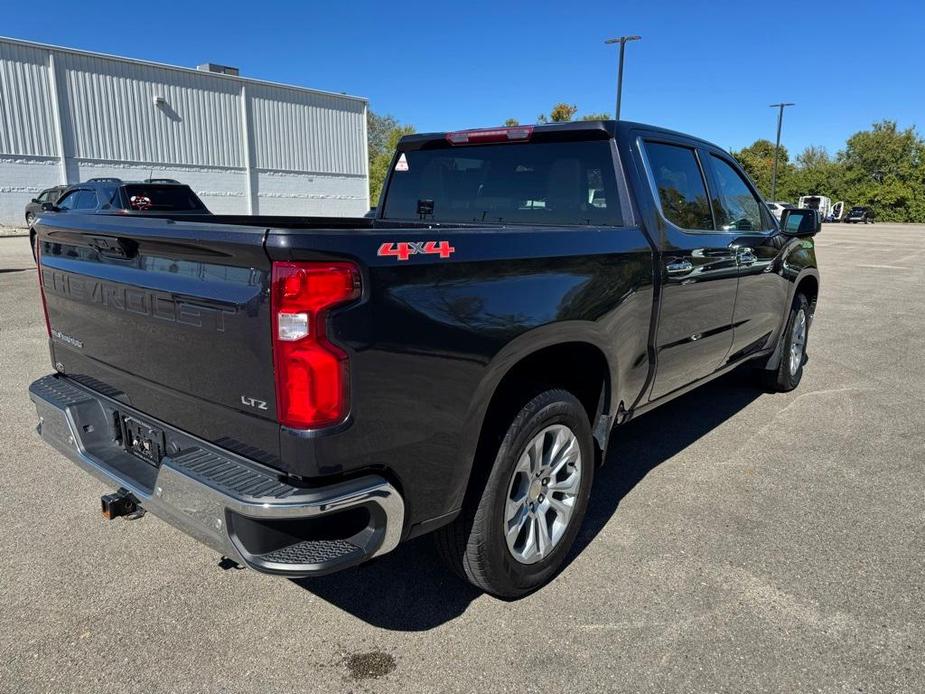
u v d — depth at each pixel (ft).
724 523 11.53
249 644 8.32
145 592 9.32
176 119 94.32
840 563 10.28
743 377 21.01
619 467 13.93
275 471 6.86
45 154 82.28
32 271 41.39
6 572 9.70
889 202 223.71
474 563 8.61
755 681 7.77
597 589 9.56
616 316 10.00
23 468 13.10
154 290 7.65
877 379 20.94
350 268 6.47
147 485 8.00
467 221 13.29
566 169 11.73
